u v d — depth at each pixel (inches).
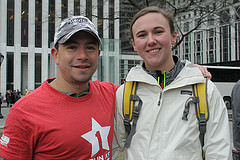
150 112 66.9
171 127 63.7
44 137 59.6
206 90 64.1
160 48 68.1
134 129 68.2
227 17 370.9
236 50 1256.8
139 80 69.0
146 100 68.8
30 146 59.7
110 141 68.9
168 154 61.3
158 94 67.8
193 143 62.1
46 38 1150.3
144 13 69.9
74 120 61.9
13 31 1106.7
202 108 62.5
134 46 76.7
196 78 65.1
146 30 68.4
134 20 72.4
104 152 65.9
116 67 442.9
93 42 65.9
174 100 66.3
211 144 61.3
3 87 1080.2
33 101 61.7
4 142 59.6
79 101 64.9
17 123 58.9
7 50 1095.0
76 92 66.9
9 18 1096.2
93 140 63.0
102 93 74.8
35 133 59.1
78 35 63.1
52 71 458.6
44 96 63.3
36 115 60.1
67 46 64.1
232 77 528.4
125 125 70.8
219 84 521.3
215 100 63.5
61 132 59.6
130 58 653.9
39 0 1114.7
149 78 68.1
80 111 63.7
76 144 60.2
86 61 64.7
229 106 525.7
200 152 63.0
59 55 66.1
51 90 64.4
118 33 944.3
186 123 62.9
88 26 64.0
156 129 65.3
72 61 64.1
